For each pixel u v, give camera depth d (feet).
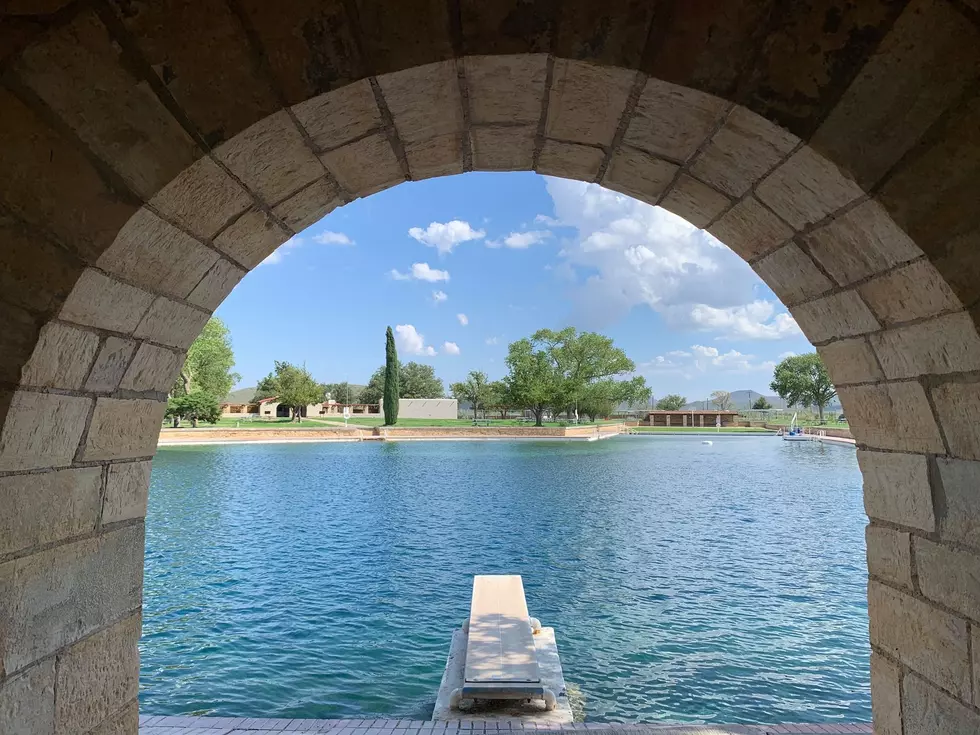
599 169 7.44
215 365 153.79
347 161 6.67
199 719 14.79
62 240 5.36
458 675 19.77
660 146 6.49
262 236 7.22
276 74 5.39
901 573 6.94
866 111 5.19
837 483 77.61
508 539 43.80
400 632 25.77
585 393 214.28
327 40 5.36
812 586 32.58
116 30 5.20
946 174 5.15
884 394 6.87
